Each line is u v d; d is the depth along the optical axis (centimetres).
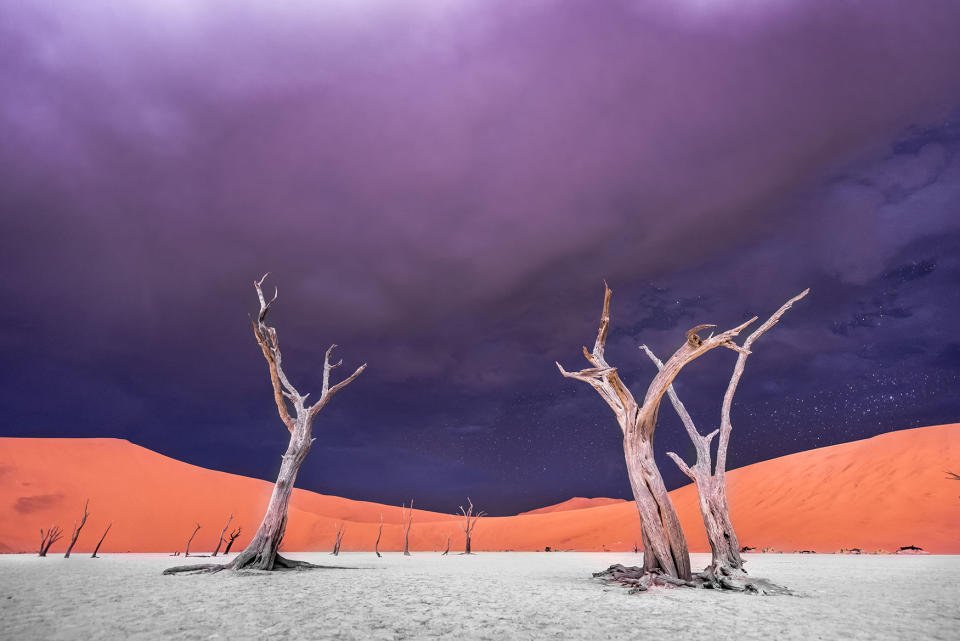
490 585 1371
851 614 926
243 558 1622
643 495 1352
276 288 1886
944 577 1658
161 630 735
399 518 8444
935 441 4622
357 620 835
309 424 1838
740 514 4869
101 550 4578
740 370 1473
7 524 4538
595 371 1407
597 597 1130
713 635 741
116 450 6244
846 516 4081
